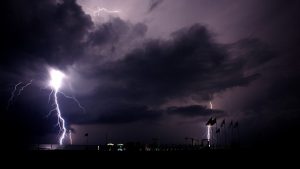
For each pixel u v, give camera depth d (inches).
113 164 1448.1
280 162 1445.6
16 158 1525.6
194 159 1585.9
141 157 1642.5
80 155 1659.7
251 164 1411.2
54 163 1446.9
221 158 1596.9
